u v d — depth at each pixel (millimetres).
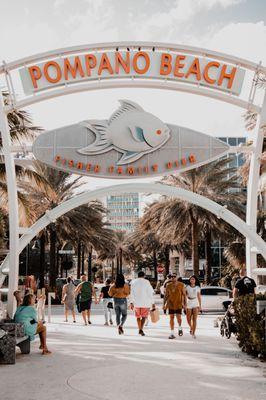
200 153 14375
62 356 9812
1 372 8109
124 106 14359
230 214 14695
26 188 33219
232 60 14062
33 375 7836
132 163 14305
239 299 10914
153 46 13984
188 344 11617
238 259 37625
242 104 14273
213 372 7984
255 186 14844
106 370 8219
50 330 15156
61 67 14016
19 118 23375
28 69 13969
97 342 12062
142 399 6207
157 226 34875
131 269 119312
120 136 14234
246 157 26844
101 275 116688
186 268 66875
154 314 14008
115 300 14125
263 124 14266
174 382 7219
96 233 37594
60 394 6520
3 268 14422
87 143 14336
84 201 14641
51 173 33344
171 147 14352
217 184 32562
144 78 14125
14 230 14039
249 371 8055
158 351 10430
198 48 14039
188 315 13062
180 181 32750
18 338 9617
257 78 14172
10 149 14133
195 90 14070
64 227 33625
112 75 14023
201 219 31891
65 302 18609
